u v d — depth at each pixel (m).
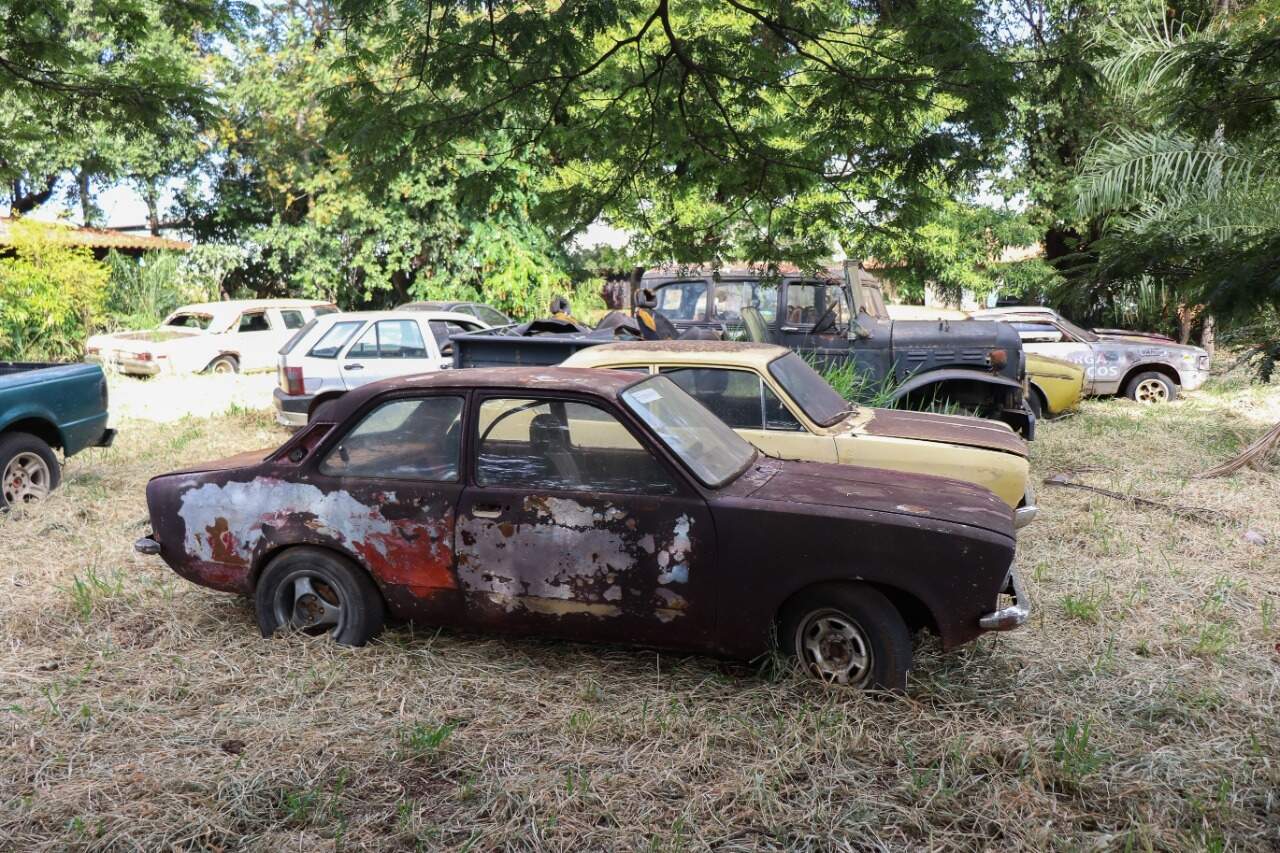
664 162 9.05
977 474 6.20
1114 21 16.20
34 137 11.91
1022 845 3.45
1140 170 12.21
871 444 6.38
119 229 30.69
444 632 5.34
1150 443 11.07
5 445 8.03
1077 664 4.97
